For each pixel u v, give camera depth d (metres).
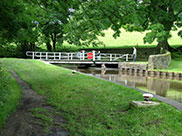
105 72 25.09
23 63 22.00
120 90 9.75
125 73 24.61
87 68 29.98
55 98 8.61
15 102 7.50
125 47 41.25
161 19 27.39
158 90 13.95
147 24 32.00
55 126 5.66
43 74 15.39
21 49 36.53
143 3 27.58
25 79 13.18
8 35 8.54
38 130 5.32
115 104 7.59
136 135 4.96
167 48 30.61
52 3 7.97
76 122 5.96
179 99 11.17
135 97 8.30
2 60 23.11
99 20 9.45
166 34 27.00
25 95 9.06
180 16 28.09
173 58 30.23
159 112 6.18
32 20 9.43
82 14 9.03
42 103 7.91
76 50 41.16
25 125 5.52
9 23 7.52
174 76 21.59
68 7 8.01
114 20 9.53
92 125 5.73
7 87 8.55
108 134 5.16
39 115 6.38
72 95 8.96
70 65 34.47
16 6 7.45
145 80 18.91
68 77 13.73
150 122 5.59
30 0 7.96
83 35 10.62
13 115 6.20
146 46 41.22
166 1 26.84
